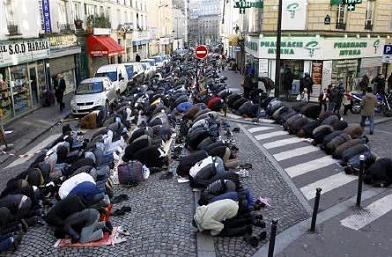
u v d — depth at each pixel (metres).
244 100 17.69
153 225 7.64
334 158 11.59
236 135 14.42
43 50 21.27
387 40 25.91
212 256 6.61
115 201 8.68
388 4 25.08
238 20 43.59
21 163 12.06
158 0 67.25
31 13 20.33
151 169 10.39
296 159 11.63
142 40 52.16
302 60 22.34
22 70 19.30
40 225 7.68
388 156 12.08
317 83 22.27
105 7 35.72
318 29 21.70
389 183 9.58
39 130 16.12
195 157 9.94
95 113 15.96
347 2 20.84
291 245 7.00
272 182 9.82
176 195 9.01
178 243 7.00
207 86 21.92
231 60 43.94
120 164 10.05
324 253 6.77
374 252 6.80
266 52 22.84
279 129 15.40
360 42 23.61
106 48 29.94
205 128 12.41
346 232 7.45
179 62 42.91
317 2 21.44
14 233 7.08
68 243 7.00
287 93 22.48
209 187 8.05
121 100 20.09
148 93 19.34
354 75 23.94
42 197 8.60
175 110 16.72
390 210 8.33
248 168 10.74
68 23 26.86
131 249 6.82
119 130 13.12
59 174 9.56
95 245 6.94
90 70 30.52
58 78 22.61
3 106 17.14
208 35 141.50
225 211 7.09
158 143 11.30
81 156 10.20
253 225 7.54
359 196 8.47
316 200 7.37
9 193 8.14
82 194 7.75
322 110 16.95
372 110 14.67
